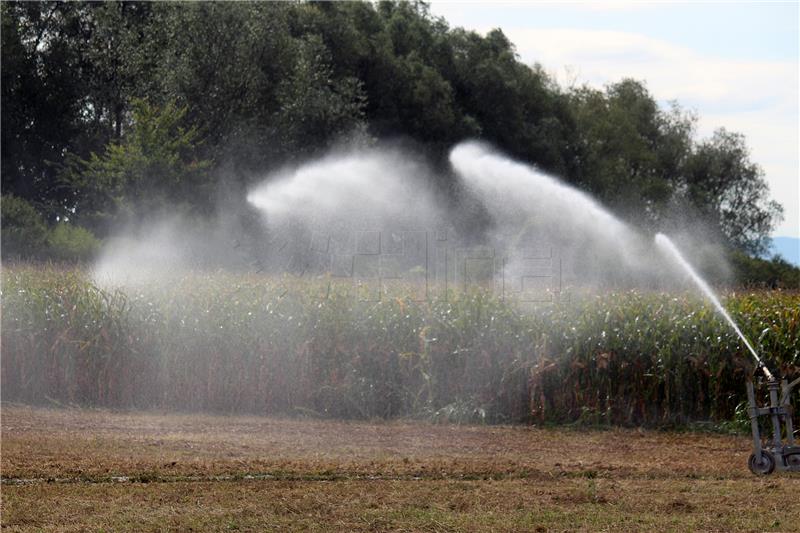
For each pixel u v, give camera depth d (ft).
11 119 393.09
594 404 123.44
